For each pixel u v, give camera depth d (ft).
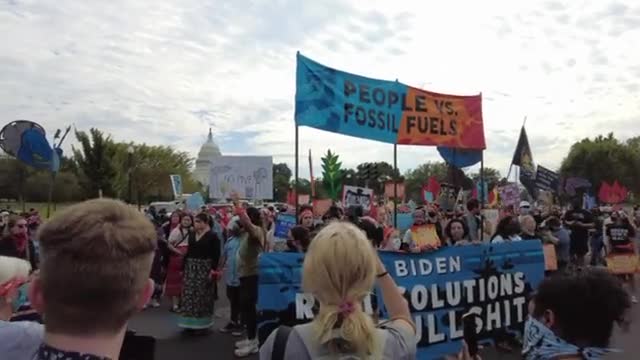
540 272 23.67
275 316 18.35
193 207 56.34
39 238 4.48
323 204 51.13
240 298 25.09
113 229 4.45
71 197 162.81
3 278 9.30
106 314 4.37
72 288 4.23
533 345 7.01
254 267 24.54
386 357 6.32
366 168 88.07
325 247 6.40
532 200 79.61
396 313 7.12
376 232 20.74
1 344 7.13
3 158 160.45
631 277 48.73
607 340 6.79
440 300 20.76
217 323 31.50
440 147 34.35
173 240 35.70
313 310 18.54
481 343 21.77
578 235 50.39
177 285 34.94
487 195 74.13
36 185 160.04
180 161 226.17
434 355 20.34
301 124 26.20
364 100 28.17
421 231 33.14
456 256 21.40
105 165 156.87
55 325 4.34
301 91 26.22
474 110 32.68
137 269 4.52
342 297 6.27
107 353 4.42
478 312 21.71
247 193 52.19
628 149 246.27
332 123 26.99
